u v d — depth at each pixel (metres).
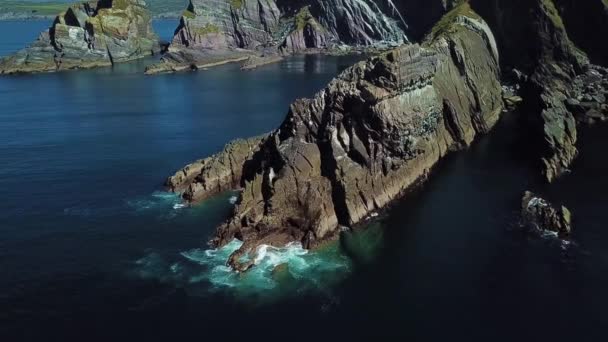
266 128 130.62
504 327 55.31
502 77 157.75
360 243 72.38
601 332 54.50
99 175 97.62
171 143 117.81
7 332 54.47
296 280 63.53
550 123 107.19
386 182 84.38
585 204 82.44
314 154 80.81
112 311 57.91
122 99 169.50
